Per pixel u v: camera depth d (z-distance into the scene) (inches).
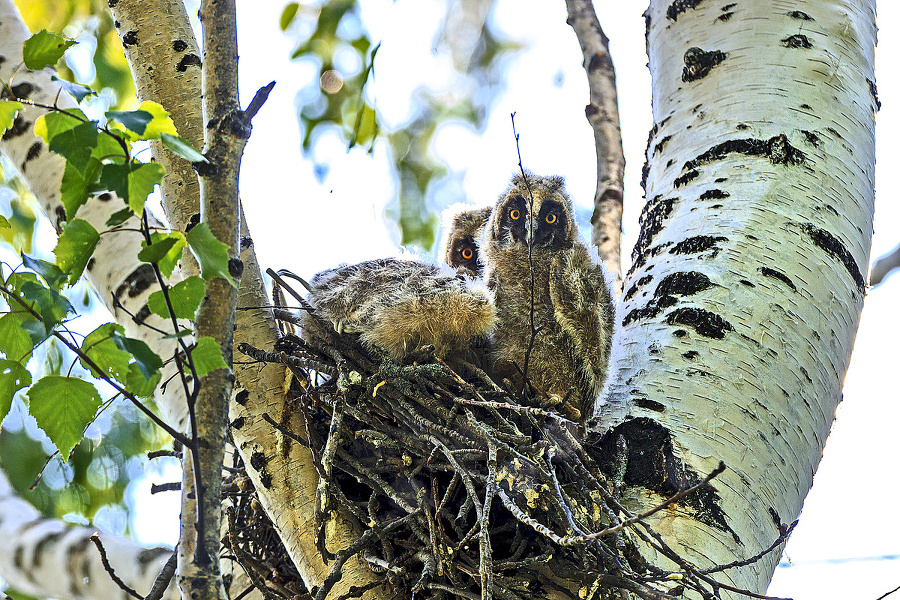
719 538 262.4
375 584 252.2
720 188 319.3
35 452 530.0
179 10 315.3
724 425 278.8
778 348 290.0
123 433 543.2
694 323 297.3
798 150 317.4
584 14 488.1
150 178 190.7
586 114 471.8
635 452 278.1
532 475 243.3
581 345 343.0
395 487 267.7
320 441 278.4
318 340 303.1
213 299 220.2
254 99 231.3
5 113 226.8
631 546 240.7
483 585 206.5
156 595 237.3
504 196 381.1
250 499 297.0
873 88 343.0
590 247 379.9
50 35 216.5
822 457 297.3
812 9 344.2
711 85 341.4
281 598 276.2
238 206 228.4
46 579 366.6
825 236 305.4
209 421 213.5
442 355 311.3
